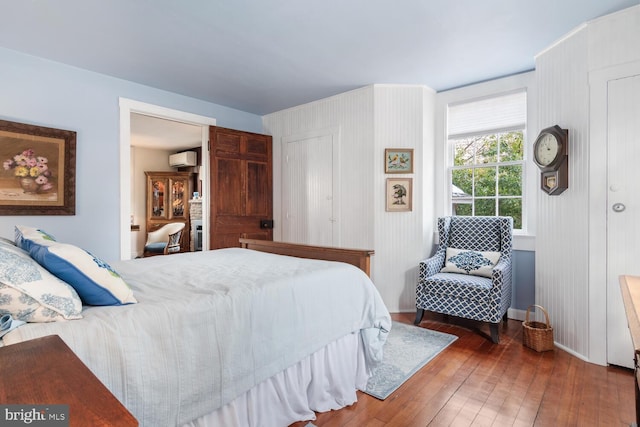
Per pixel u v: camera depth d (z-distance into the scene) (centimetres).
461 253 330
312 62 306
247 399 150
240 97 403
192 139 625
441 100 385
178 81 350
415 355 251
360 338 210
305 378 177
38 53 284
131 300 131
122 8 219
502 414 179
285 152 452
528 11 225
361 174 378
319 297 181
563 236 263
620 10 224
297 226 439
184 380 122
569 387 206
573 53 250
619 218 228
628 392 200
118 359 108
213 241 404
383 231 368
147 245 653
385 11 225
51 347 73
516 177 345
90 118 321
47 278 111
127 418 49
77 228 312
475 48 280
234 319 140
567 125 257
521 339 284
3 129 271
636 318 101
